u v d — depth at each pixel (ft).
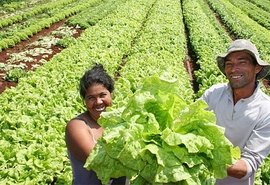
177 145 3.74
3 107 10.47
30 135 8.69
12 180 7.13
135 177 3.78
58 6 37.76
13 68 17.87
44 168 7.49
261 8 55.42
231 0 55.21
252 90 4.73
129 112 3.88
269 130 4.62
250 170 4.41
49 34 25.55
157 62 16.12
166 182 3.59
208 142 3.75
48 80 13.26
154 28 24.30
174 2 40.86
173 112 3.97
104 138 3.73
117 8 33.94
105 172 3.83
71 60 16.43
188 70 18.99
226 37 25.59
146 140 3.76
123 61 19.25
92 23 28.55
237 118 4.73
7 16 33.04
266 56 20.67
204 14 34.55
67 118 9.89
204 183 3.82
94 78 4.77
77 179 4.79
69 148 4.68
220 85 5.08
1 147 8.00
